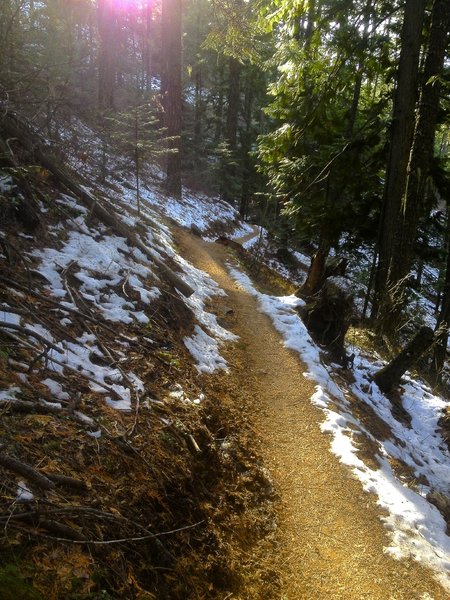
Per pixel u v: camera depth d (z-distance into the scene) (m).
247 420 5.89
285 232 21.19
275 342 8.68
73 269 6.21
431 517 4.89
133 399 4.45
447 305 14.30
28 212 6.27
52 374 4.02
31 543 2.39
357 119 16.06
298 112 12.45
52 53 7.95
